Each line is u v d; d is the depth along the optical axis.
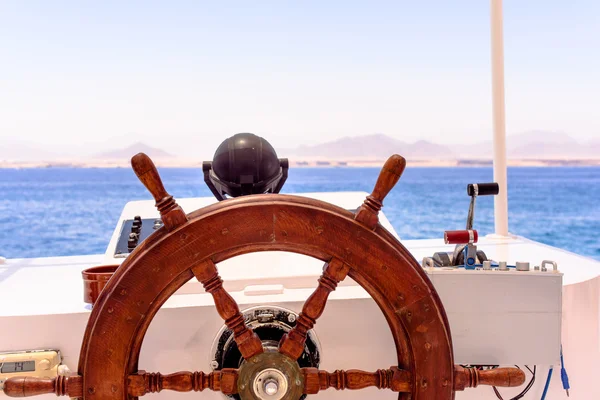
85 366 0.90
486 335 1.18
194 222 0.90
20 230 31.09
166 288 0.91
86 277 1.17
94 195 36.41
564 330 1.32
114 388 0.91
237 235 0.90
